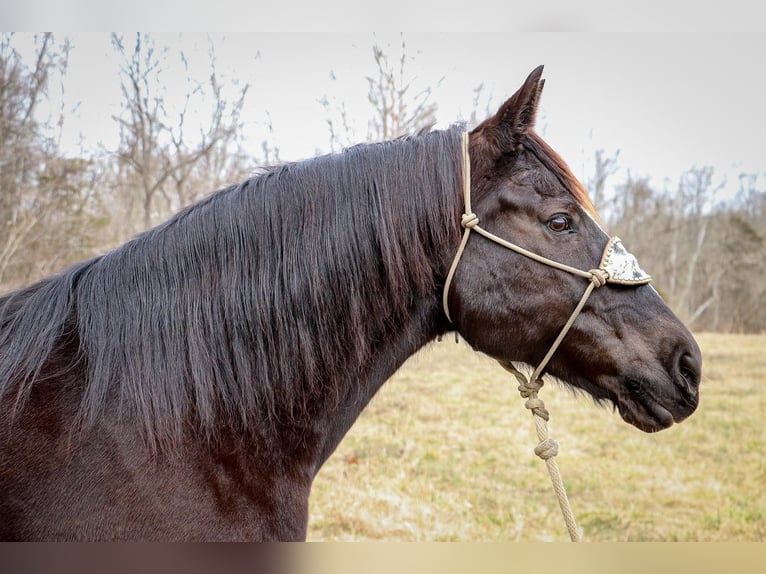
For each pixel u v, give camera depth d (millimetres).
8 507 1267
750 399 8438
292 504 1507
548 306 1587
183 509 1351
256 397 1494
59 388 1367
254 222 1542
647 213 26719
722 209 26000
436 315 1695
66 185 9562
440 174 1614
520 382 1757
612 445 6285
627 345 1592
